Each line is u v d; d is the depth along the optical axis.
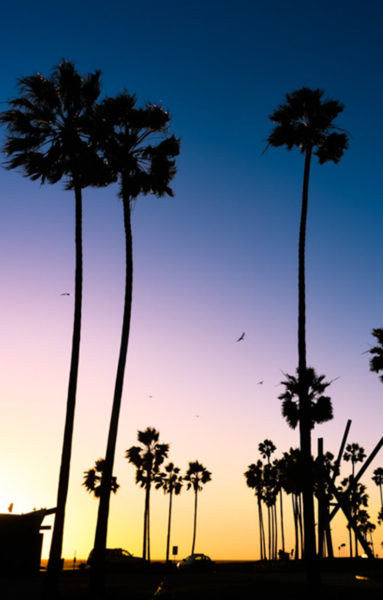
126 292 24.50
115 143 25.42
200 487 84.56
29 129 23.91
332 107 26.09
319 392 32.31
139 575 40.62
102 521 21.11
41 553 38.84
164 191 26.47
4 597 21.44
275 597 19.56
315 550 20.34
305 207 25.27
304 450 21.83
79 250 23.17
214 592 20.55
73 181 24.67
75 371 21.44
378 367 36.06
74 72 24.23
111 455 21.89
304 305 23.83
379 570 32.69
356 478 33.69
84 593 21.28
